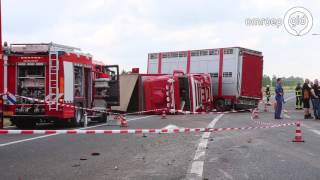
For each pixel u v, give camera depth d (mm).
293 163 8953
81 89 17953
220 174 7879
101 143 12086
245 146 11461
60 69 16234
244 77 29469
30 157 9672
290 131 15336
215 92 29812
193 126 17719
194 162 9055
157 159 9438
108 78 20000
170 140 12773
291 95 74250
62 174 7852
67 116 16500
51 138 13289
